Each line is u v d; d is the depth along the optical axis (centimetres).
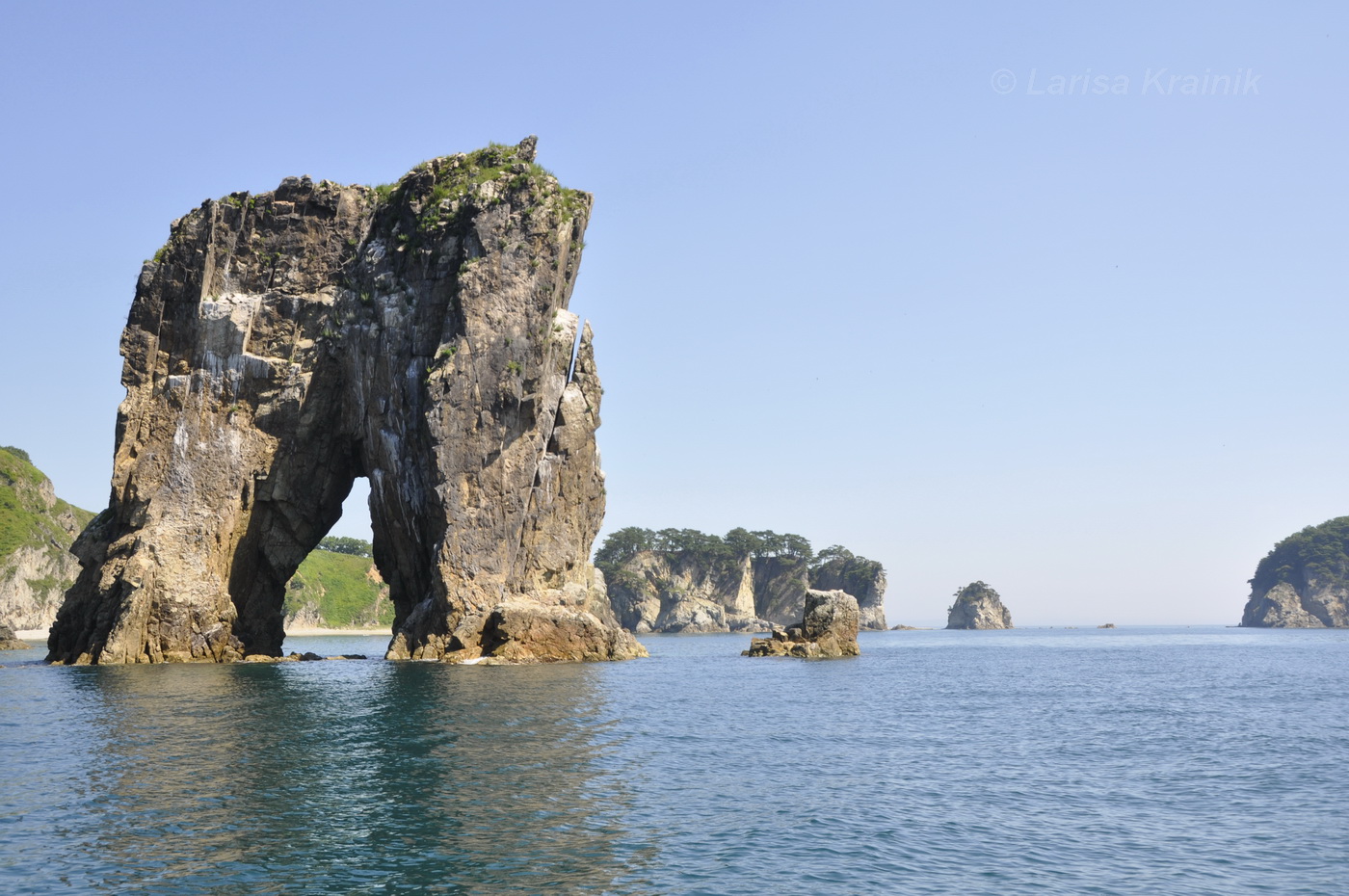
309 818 2664
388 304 8650
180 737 3925
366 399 8712
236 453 8638
